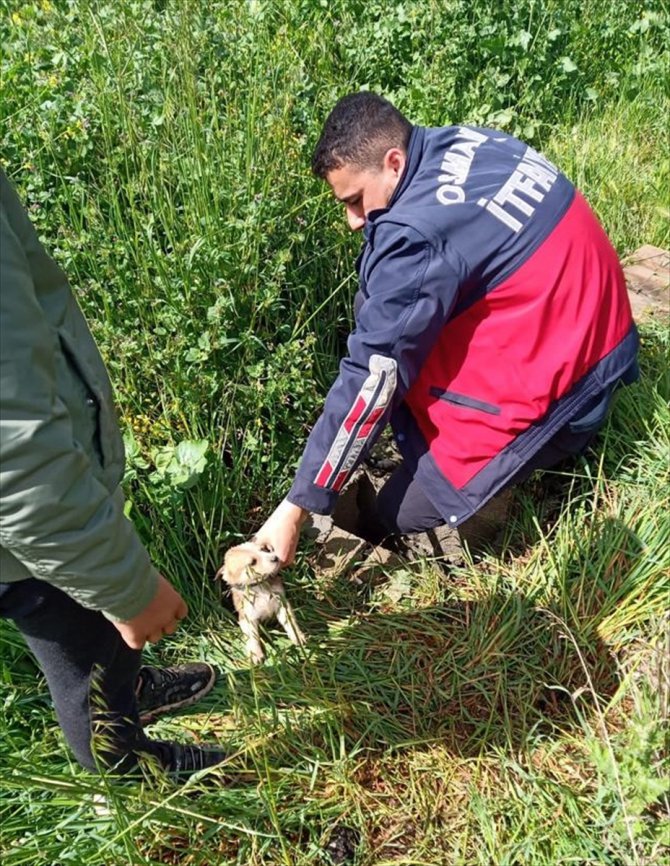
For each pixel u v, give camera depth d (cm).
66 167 314
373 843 195
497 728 215
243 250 282
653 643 220
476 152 238
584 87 478
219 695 226
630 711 217
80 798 174
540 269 230
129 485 239
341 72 424
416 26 444
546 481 284
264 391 269
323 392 306
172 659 236
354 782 204
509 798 200
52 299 143
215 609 247
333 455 227
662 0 534
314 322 310
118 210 282
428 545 276
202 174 292
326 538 275
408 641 241
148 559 140
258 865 187
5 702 206
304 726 214
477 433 243
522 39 446
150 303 275
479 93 432
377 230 230
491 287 231
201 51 358
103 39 343
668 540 246
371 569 267
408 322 223
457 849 191
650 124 457
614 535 252
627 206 398
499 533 275
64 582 129
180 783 195
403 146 237
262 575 218
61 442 118
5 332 113
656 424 286
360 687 227
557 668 229
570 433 252
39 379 116
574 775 204
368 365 226
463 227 226
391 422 258
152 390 267
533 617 241
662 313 340
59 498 119
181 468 239
